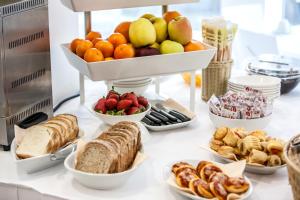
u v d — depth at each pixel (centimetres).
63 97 195
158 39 168
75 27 200
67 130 142
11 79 147
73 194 126
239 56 272
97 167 126
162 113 171
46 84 167
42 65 163
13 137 151
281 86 200
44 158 134
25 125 147
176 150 151
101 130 160
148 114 170
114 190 128
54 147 136
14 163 143
